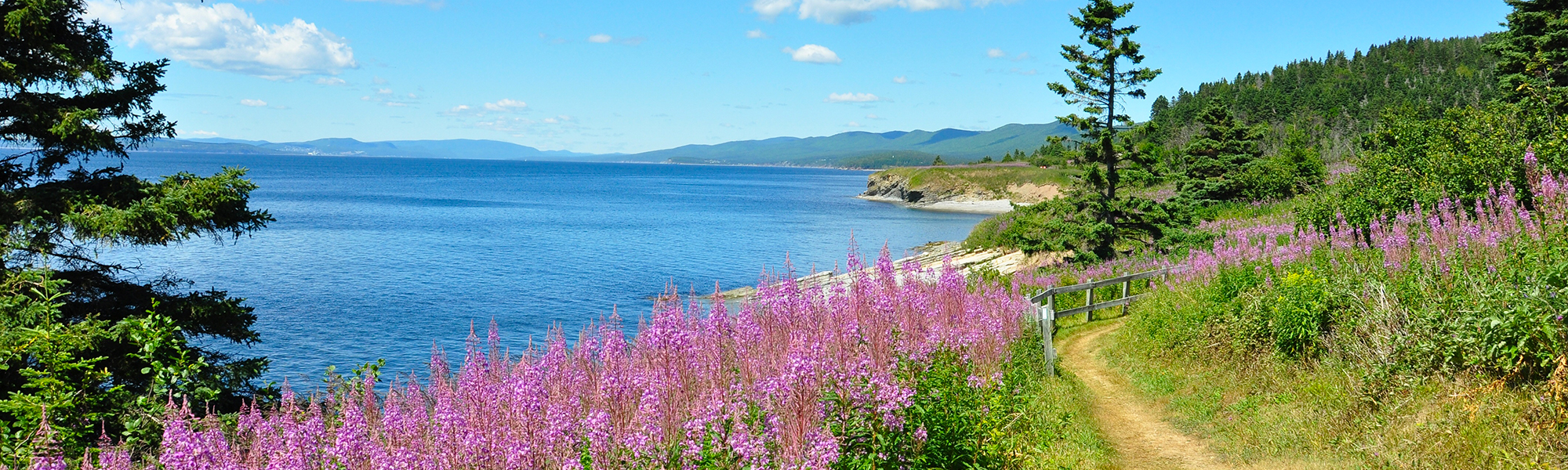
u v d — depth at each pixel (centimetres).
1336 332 1109
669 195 15950
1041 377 1354
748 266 5225
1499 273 930
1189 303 1544
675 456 618
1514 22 3209
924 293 1235
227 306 1409
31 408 841
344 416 668
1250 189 4522
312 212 9506
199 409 1131
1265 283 1379
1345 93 19988
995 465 838
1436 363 891
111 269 1391
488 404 668
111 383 1147
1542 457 699
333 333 3083
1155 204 3158
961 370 1003
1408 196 1873
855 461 679
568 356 812
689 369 757
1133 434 1130
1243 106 17138
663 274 4791
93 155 1370
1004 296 1616
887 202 13888
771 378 696
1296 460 909
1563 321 751
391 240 6450
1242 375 1220
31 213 1230
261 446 654
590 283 4409
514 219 8906
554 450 601
